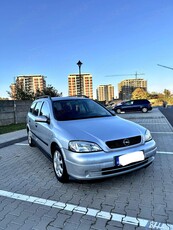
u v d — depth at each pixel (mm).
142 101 26125
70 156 3949
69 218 3270
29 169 5438
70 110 5395
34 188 4332
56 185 4418
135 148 4086
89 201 3727
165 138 8445
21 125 14164
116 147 3939
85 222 3152
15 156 6656
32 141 7402
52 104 5570
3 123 14477
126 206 3518
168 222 3076
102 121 4816
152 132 9953
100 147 3855
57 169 4574
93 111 5590
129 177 4598
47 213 3430
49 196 3975
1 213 3484
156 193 3893
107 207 3516
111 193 3961
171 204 3521
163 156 6035
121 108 26562
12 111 15203
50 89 31000
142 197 3773
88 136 4004
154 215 3246
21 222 3221
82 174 3816
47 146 5141
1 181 4746
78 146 3891
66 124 4664
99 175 3820
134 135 4168
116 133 4117
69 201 3760
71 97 6109
